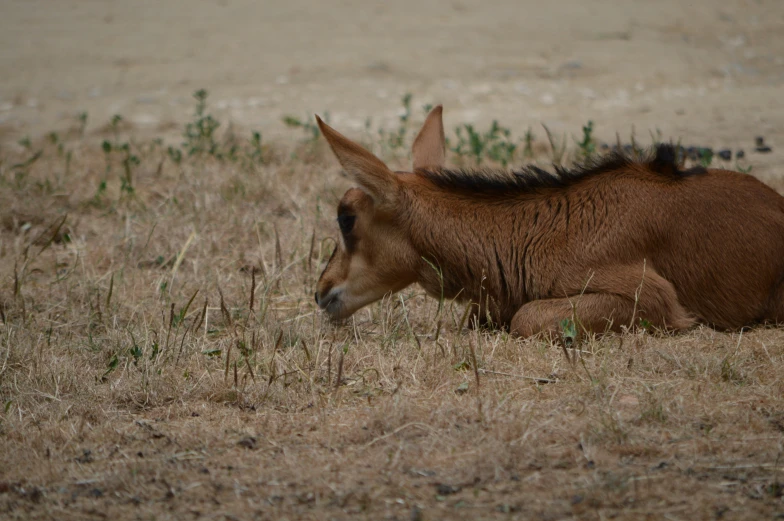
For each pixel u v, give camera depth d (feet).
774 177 124.88
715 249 80.23
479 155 136.67
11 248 109.60
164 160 145.79
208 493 55.72
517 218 82.12
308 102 191.21
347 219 83.92
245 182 127.44
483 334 81.61
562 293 80.07
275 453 61.11
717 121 166.50
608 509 52.39
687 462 57.31
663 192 80.64
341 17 270.67
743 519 50.93
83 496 55.93
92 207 124.26
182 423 66.64
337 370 74.02
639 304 78.07
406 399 66.74
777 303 81.41
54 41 254.68
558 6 273.54
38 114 190.29
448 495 54.54
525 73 211.41
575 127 166.09
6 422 66.74
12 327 84.79
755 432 61.00
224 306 86.33
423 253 82.84
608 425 61.16
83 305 92.17
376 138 158.71
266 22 268.00
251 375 72.08
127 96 201.46
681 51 227.81
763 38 240.73
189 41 249.34
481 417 62.90
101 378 74.59
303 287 97.55
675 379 69.21
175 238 110.01
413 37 245.45
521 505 53.11
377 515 52.60
